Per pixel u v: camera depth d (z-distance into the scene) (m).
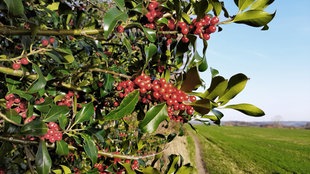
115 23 1.48
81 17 2.30
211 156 26.34
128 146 3.06
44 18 2.96
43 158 1.73
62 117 2.03
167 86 1.76
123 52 3.16
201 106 1.72
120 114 1.74
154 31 1.75
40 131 1.76
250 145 38.50
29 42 1.94
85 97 2.57
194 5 1.80
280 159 27.91
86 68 2.27
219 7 1.76
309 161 27.45
